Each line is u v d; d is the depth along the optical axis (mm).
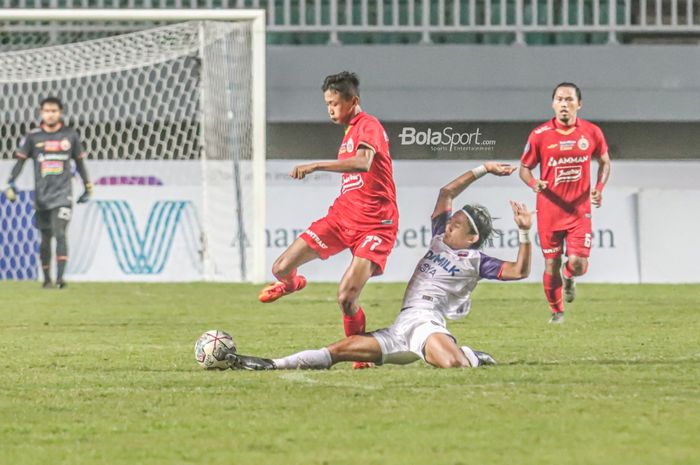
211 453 15609
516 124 60938
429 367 24250
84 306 42469
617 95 62188
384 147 26375
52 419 18375
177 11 52438
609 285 51625
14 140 59219
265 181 54094
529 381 21969
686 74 62375
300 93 60656
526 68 62031
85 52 59562
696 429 17031
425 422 17656
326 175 56344
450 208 24266
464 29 62125
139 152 59000
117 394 20938
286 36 65625
